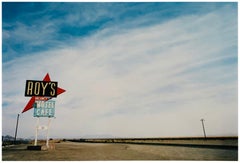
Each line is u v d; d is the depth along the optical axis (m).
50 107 18.75
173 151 16.00
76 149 19.47
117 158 11.49
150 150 17.61
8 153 14.10
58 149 19.31
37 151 16.11
